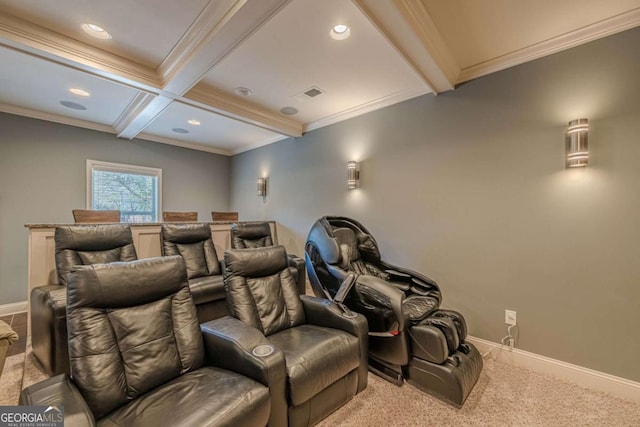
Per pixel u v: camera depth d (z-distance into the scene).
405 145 3.09
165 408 1.18
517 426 1.65
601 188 2.01
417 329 2.01
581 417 1.72
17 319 3.32
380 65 2.56
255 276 2.13
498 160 2.46
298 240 4.40
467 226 2.64
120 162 4.52
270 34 2.14
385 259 3.24
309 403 1.55
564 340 2.15
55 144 3.91
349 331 1.93
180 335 1.55
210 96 3.13
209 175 5.62
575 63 2.12
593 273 2.04
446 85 2.67
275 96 3.22
